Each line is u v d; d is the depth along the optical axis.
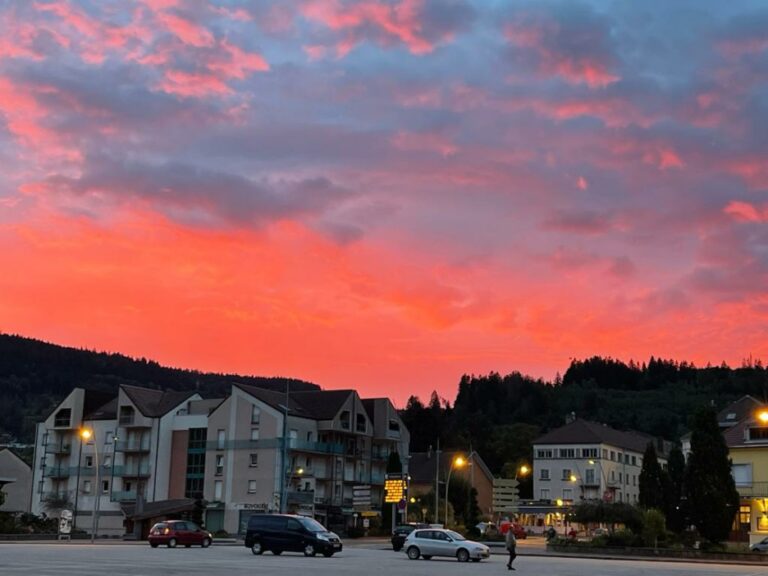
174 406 106.81
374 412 114.06
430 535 50.44
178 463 104.88
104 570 32.03
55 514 106.50
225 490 99.31
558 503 122.38
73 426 110.19
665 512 83.25
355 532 95.56
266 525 50.22
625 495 133.88
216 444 101.25
